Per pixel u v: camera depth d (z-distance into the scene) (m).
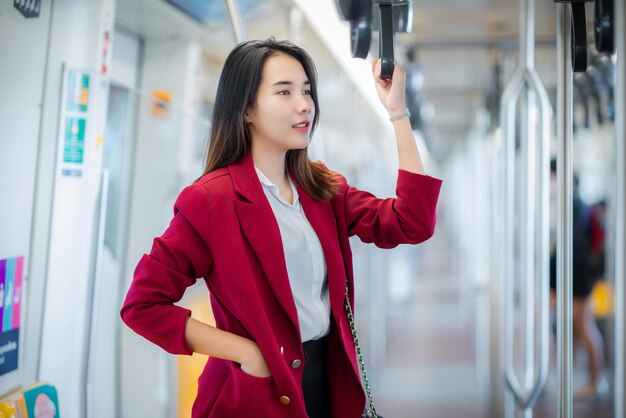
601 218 5.60
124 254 2.73
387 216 1.78
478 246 7.10
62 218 2.37
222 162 1.71
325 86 5.45
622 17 3.31
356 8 1.98
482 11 4.27
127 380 2.74
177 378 3.07
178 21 3.53
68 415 2.39
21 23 2.16
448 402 5.11
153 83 3.78
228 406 1.64
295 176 1.77
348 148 6.43
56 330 2.38
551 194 5.40
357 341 1.76
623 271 3.50
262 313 1.59
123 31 3.53
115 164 2.67
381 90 1.87
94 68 2.44
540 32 4.07
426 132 9.85
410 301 11.19
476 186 7.64
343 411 1.72
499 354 4.97
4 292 2.13
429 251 24.84
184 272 1.62
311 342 1.72
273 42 1.70
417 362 6.64
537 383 3.27
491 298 5.11
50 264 2.37
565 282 2.28
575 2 1.99
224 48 4.04
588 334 5.36
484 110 7.38
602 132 5.80
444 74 6.76
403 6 2.11
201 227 1.60
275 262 1.62
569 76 2.26
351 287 1.80
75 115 2.37
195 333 1.58
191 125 3.24
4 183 2.11
